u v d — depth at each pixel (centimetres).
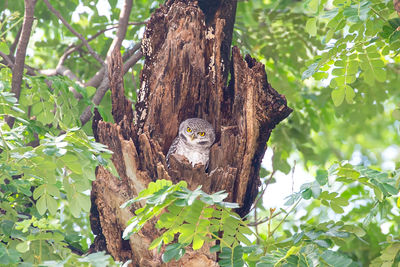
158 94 1042
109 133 922
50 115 1130
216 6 1152
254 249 845
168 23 1059
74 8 1641
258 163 998
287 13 1683
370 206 1439
